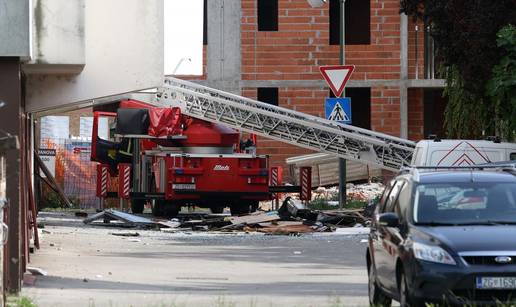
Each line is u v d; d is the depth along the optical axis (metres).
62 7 34.72
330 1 101.56
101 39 37.94
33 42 34.50
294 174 92.88
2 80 32.16
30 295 32.34
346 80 63.53
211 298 32.38
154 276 38.75
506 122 55.78
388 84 98.06
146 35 38.12
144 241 53.12
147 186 73.12
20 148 32.47
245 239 55.16
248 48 98.81
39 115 56.06
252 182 70.25
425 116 101.62
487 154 48.84
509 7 52.53
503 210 27.88
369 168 97.19
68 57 34.72
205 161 69.81
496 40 52.09
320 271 40.91
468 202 28.03
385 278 28.59
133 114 71.38
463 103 59.97
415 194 28.33
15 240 32.16
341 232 59.00
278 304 30.67
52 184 78.69
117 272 39.59
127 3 38.03
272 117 73.19
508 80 51.34
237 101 74.50
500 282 25.20
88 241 51.81
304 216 63.88
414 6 57.78
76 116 95.44
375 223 30.56
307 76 98.56
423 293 25.47
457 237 25.95
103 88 37.97
